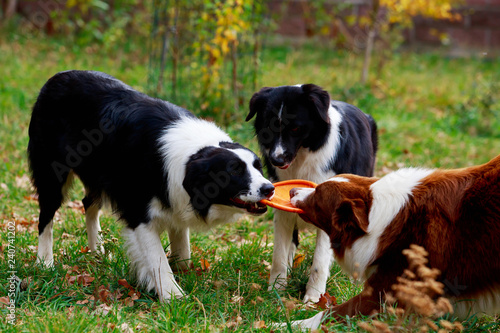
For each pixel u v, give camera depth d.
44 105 4.66
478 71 13.90
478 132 10.18
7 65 11.59
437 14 11.94
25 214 5.87
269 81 11.21
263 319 3.87
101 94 4.45
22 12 15.02
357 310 3.62
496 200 3.35
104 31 14.53
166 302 4.02
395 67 14.24
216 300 4.09
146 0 13.59
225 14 8.09
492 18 15.58
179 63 9.57
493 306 3.49
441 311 3.52
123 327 3.64
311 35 15.14
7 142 7.61
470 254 3.39
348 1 15.01
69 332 3.45
